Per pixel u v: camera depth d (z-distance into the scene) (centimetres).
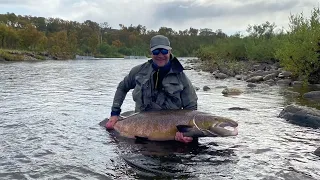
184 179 169
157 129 243
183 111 247
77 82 785
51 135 255
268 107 406
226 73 1066
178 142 240
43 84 714
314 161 199
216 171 181
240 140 246
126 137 253
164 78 263
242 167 188
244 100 472
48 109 375
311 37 758
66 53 4531
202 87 675
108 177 171
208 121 233
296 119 310
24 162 193
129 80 282
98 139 246
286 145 234
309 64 744
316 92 503
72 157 204
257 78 807
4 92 545
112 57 5544
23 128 276
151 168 185
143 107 273
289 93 558
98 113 353
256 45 1700
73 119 317
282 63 824
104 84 735
